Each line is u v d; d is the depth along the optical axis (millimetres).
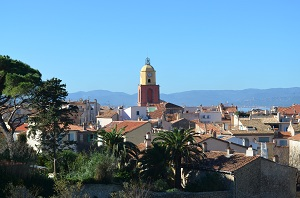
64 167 92125
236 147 104625
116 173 85750
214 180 84312
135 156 90750
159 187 82688
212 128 141375
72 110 95312
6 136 94875
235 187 82812
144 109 189000
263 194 85688
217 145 103125
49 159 92750
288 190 87812
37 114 93875
